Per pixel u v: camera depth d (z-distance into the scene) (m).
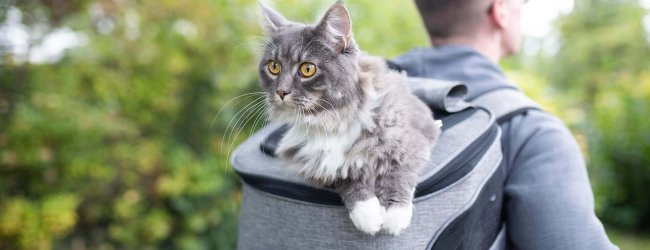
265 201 1.61
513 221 1.61
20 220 3.79
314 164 1.53
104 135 4.23
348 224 1.46
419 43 5.53
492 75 1.84
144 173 4.53
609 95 7.35
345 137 1.55
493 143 1.53
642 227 6.82
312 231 1.50
